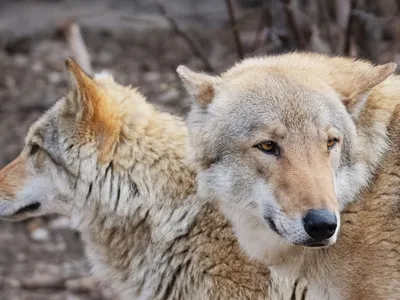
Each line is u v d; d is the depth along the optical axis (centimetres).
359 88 865
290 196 816
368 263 884
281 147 842
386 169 881
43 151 1102
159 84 1877
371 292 890
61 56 2198
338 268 895
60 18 2367
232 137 877
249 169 864
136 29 2298
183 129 1078
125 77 2016
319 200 799
